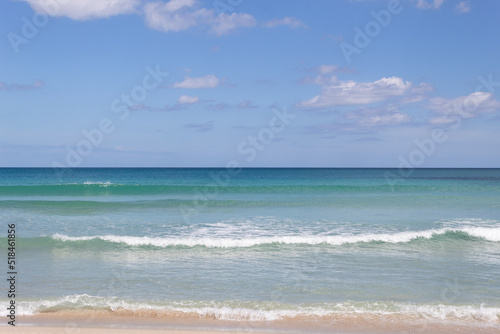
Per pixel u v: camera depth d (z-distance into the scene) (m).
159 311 6.95
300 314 6.88
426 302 7.53
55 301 7.32
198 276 9.10
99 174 69.06
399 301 7.59
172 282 8.66
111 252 11.21
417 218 16.98
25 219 16.23
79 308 7.04
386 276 9.13
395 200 23.14
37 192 27.66
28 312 6.85
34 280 8.70
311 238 12.54
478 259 10.70
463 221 16.23
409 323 6.56
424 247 12.01
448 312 7.01
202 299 7.62
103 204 20.61
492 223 15.77
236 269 9.67
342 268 9.77
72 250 11.36
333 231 14.12
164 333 6.05
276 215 17.62
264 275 9.20
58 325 6.33
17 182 42.31
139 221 15.97
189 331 6.15
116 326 6.34
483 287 8.40
